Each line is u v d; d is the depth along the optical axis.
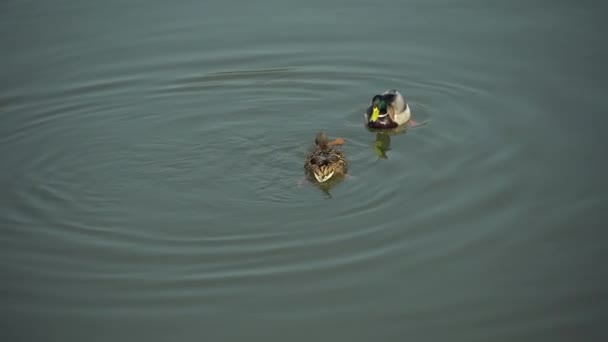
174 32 20.02
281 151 15.30
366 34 19.72
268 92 17.56
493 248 12.34
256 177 14.45
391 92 16.38
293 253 12.34
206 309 11.24
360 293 11.48
